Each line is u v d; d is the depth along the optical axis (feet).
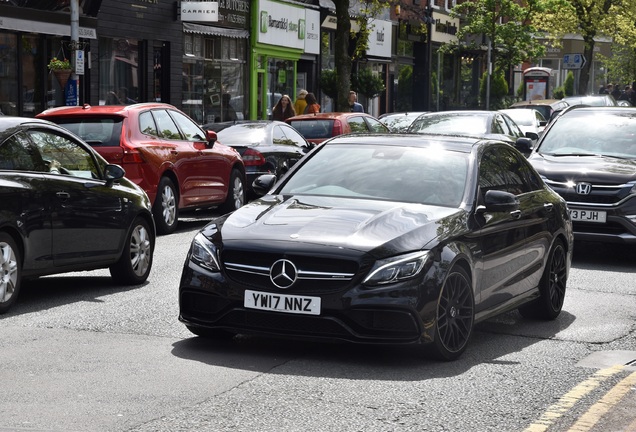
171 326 30.30
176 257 46.44
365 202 28.25
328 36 141.59
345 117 78.07
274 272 25.45
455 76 191.01
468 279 27.09
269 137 69.62
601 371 25.94
